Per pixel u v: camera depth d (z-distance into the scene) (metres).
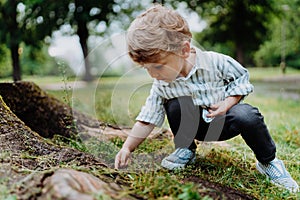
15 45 8.08
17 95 2.96
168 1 10.04
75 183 1.24
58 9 8.66
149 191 1.42
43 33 8.70
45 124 2.98
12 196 1.21
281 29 18.64
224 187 1.71
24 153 1.76
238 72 2.02
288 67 22.97
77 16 8.88
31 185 1.30
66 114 3.02
